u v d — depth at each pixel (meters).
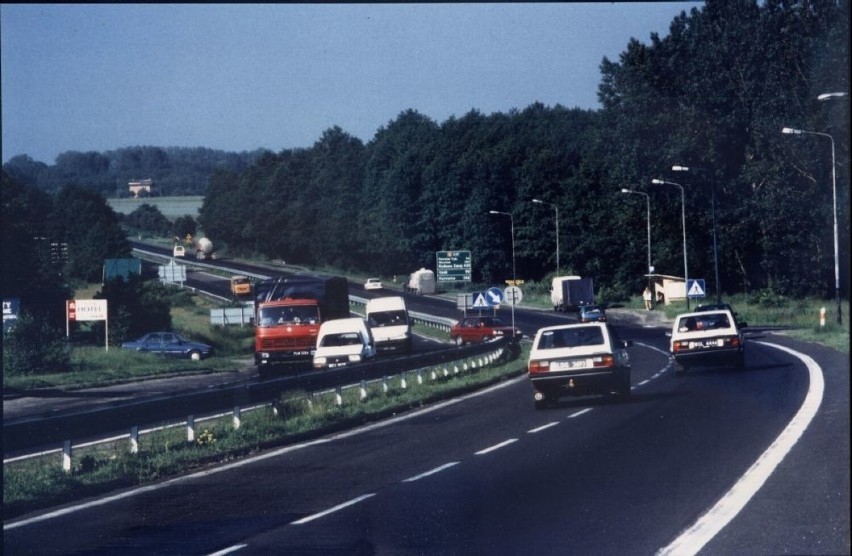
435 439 23.12
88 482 18.23
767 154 88.44
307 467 19.70
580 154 134.62
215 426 26.08
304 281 54.50
